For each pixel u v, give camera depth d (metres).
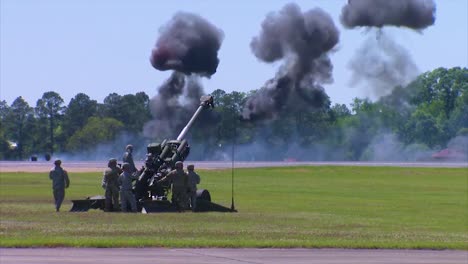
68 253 54.31
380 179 191.25
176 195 90.81
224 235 66.50
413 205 111.50
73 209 91.44
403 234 70.31
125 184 89.12
